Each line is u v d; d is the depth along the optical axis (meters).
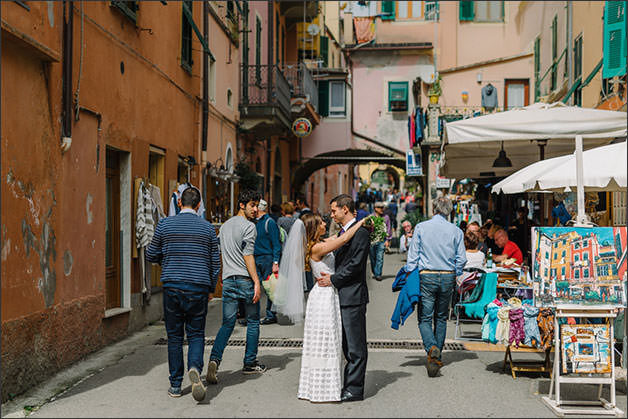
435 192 24.66
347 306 5.86
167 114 11.38
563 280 5.70
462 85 27.66
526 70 27.11
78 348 7.45
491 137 9.54
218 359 6.43
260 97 19.34
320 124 30.00
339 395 5.77
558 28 19.58
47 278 6.63
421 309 6.88
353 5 32.66
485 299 7.84
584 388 6.30
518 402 5.77
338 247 5.78
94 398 5.89
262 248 9.70
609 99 13.36
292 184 29.41
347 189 46.09
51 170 6.79
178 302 5.89
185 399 5.86
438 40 29.91
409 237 23.30
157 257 6.09
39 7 6.43
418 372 6.90
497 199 19.17
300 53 32.62
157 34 10.77
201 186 13.91
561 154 12.17
